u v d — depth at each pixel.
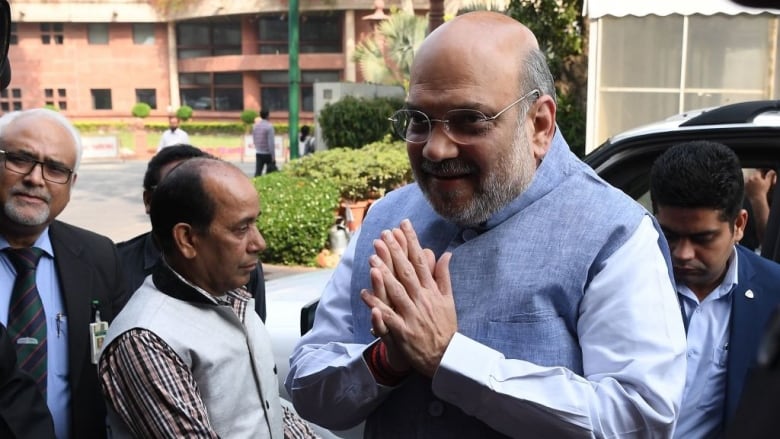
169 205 1.98
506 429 1.59
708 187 1.97
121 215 14.81
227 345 2.00
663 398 1.52
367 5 35.25
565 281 1.60
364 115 13.41
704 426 2.08
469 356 1.57
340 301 1.96
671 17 9.16
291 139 14.06
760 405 0.78
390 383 1.70
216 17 38.78
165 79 40.34
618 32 9.28
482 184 1.62
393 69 21.22
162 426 1.83
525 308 1.62
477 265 1.67
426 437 1.71
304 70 37.62
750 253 2.19
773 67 9.05
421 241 1.81
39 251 2.30
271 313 3.44
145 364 1.86
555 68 10.29
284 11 36.53
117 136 33.34
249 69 38.50
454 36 1.61
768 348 0.74
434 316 1.60
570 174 1.73
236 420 1.99
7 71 2.11
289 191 9.26
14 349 2.02
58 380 2.26
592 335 1.60
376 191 10.16
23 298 2.23
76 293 2.30
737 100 9.20
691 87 9.26
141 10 39.16
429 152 1.61
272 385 2.13
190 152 3.04
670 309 1.60
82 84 39.69
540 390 1.55
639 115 9.38
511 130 1.61
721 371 2.08
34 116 2.30
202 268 2.00
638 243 1.61
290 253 9.03
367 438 1.85
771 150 2.64
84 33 39.47
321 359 1.82
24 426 1.99
